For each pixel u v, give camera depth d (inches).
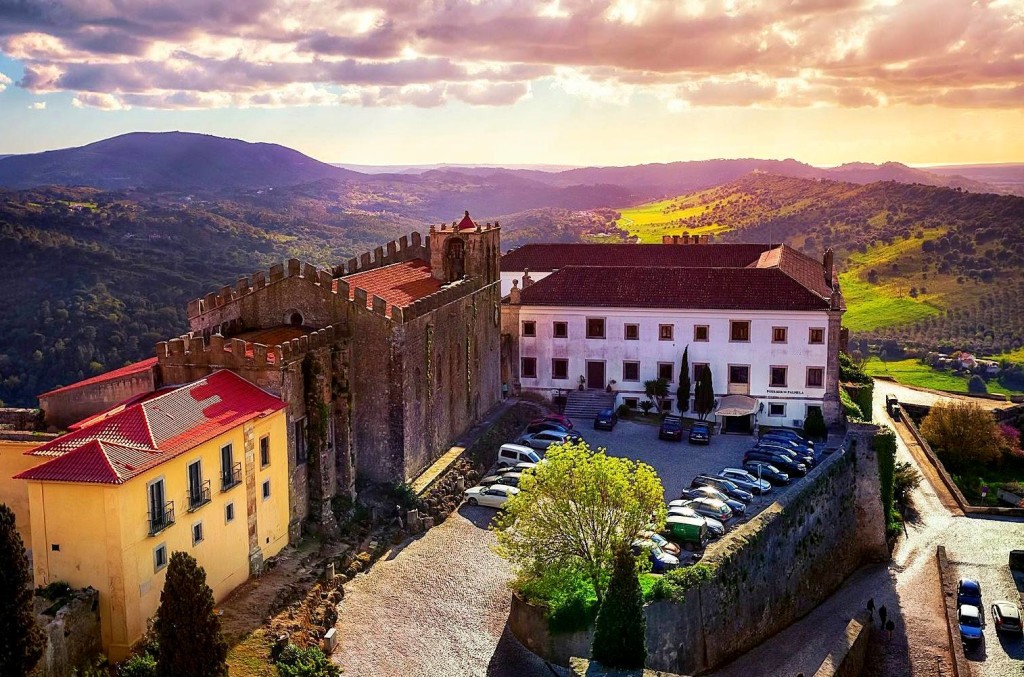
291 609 1761.8
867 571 2760.8
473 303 2886.3
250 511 1841.8
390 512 2266.2
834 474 2694.4
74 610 1443.2
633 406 3235.7
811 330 3058.6
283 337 2253.9
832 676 2052.2
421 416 2466.8
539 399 3297.2
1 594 1263.5
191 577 1344.7
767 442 2842.0
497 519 2161.7
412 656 1742.1
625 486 1888.5
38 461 1936.5
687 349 3159.5
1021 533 2925.7
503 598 1959.9
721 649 2080.5
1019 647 2276.1
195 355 2028.8
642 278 3282.5
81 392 2140.7
